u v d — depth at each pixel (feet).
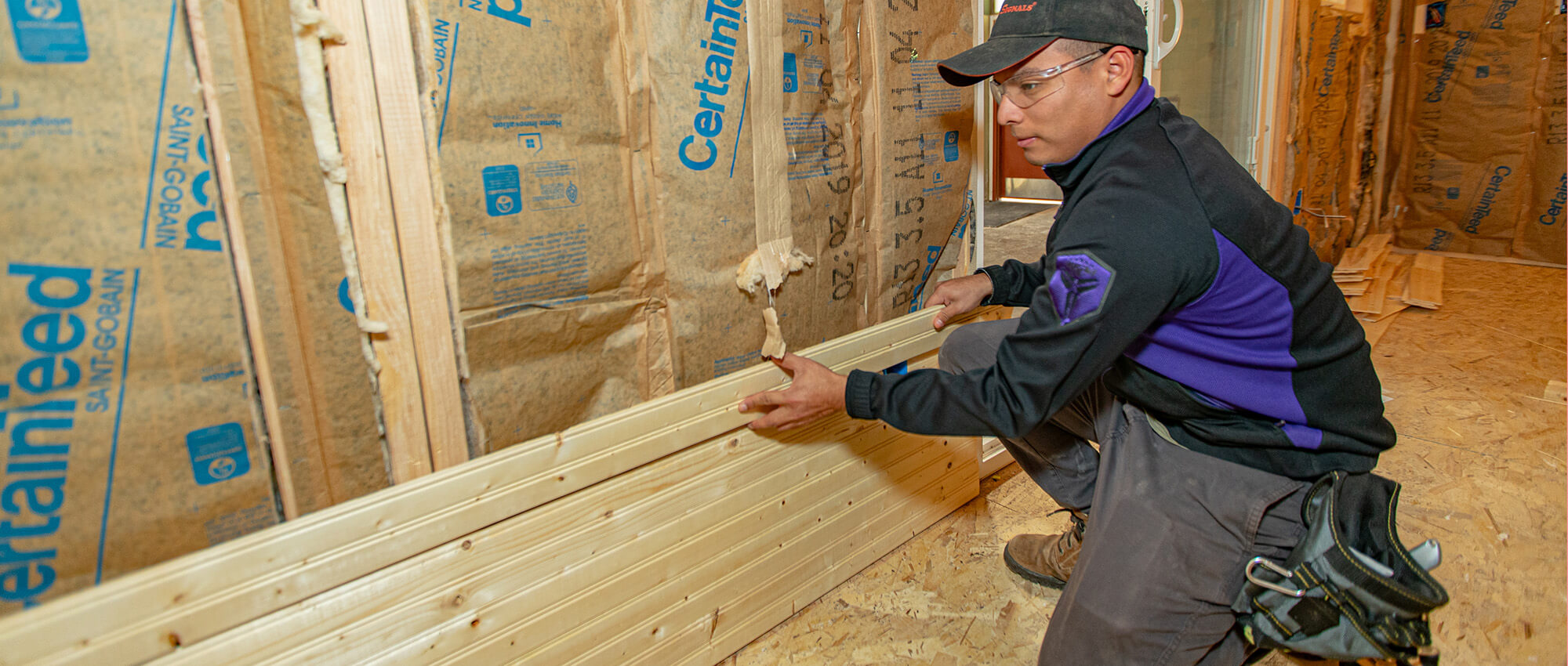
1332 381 3.62
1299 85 9.98
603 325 3.65
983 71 3.46
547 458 3.44
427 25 2.83
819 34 4.31
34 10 2.14
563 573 3.62
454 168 2.98
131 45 2.30
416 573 3.12
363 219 2.83
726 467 4.27
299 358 2.77
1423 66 12.64
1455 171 12.62
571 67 3.27
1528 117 11.70
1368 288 11.00
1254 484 3.67
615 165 3.52
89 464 2.39
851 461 5.08
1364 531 3.35
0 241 2.16
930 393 3.65
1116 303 3.17
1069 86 3.46
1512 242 12.20
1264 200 3.41
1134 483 3.88
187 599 2.58
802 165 4.34
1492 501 5.88
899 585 5.23
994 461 6.60
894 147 4.87
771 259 4.18
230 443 2.66
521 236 3.23
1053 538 5.17
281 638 2.80
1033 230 16.22
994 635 4.74
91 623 2.39
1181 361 3.68
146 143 2.35
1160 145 3.44
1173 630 3.75
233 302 2.59
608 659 3.90
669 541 4.05
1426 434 7.00
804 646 4.68
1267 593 3.51
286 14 2.56
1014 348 3.45
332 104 2.72
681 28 3.61
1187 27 9.21
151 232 2.40
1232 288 3.36
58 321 2.28
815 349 4.53
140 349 2.43
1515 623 4.62
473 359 3.19
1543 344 8.87
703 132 3.78
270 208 2.63
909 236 5.14
